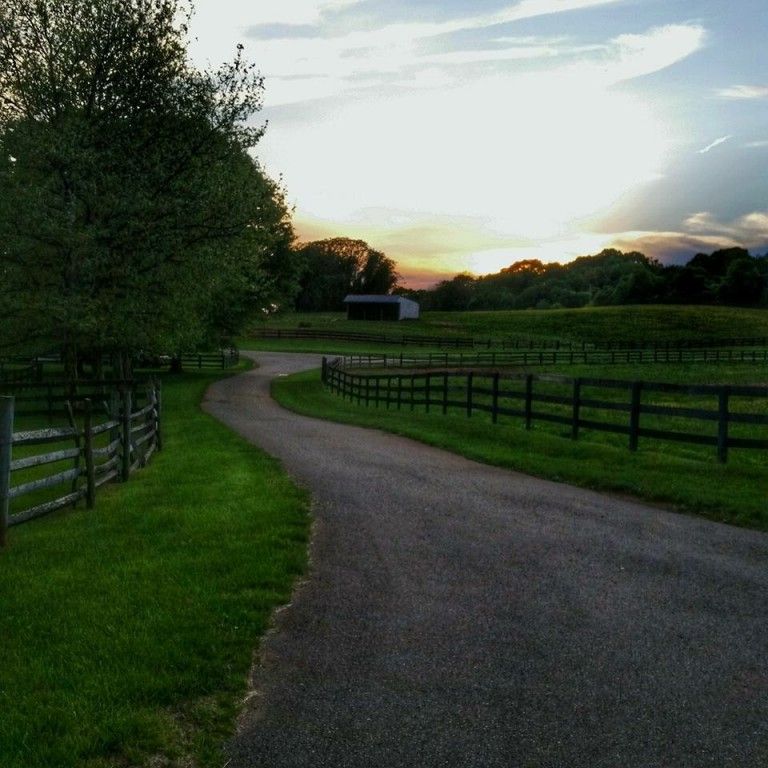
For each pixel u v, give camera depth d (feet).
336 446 55.06
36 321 78.84
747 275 519.60
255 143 85.66
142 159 79.30
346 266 572.10
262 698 15.76
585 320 380.17
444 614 20.51
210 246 81.71
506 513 32.27
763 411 104.06
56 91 77.36
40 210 73.00
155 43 81.56
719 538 28.19
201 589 21.75
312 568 24.56
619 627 19.58
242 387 138.00
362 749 13.88
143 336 83.30
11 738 13.78
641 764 13.44
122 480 41.96
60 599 20.98
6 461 26.96
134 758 13.46
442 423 65.57
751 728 14.66
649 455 44.01
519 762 13.50
